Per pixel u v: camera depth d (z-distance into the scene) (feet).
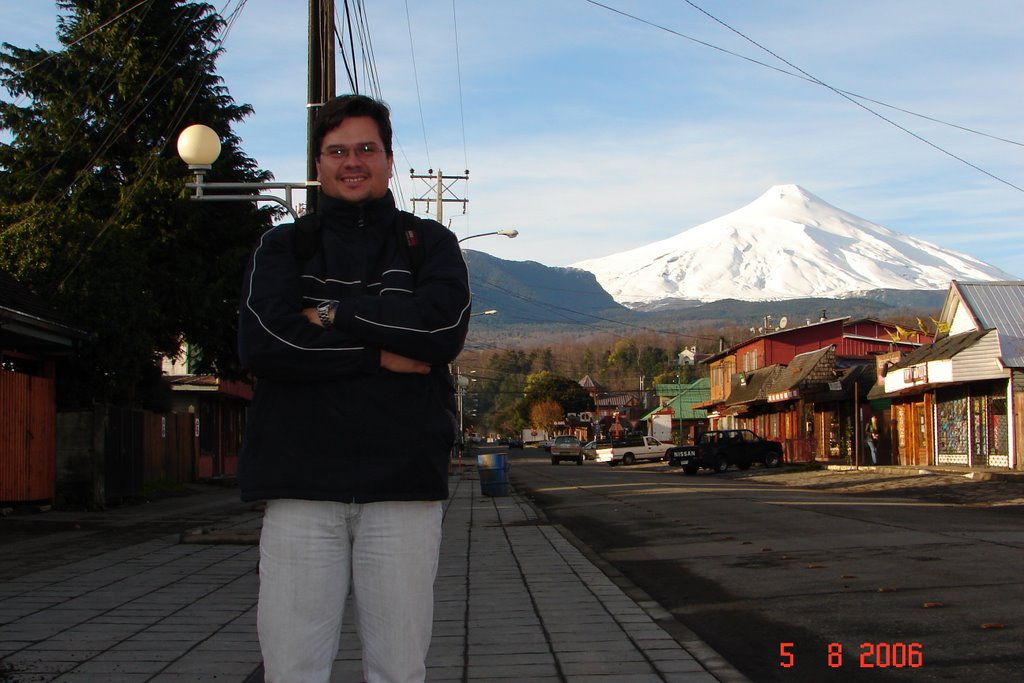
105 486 57.88
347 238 9.68
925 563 31.73
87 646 20.75
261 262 9.43
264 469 9.07
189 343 78.64
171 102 72.90
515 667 19.17
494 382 482.69
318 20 45.70
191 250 74.49
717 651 20.94
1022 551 33.83
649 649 20.68
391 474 9.01
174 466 84.23
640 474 129.18
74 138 71.87
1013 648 20.02
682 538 42.60
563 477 121.08
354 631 22.33
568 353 496.64
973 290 95.04
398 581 9.12
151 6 73.10
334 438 9.02
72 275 58.54
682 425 260.62
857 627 22.62
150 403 85.71
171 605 25.64
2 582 29.66
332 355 8.95
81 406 61.31
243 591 27.89
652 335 528.63
